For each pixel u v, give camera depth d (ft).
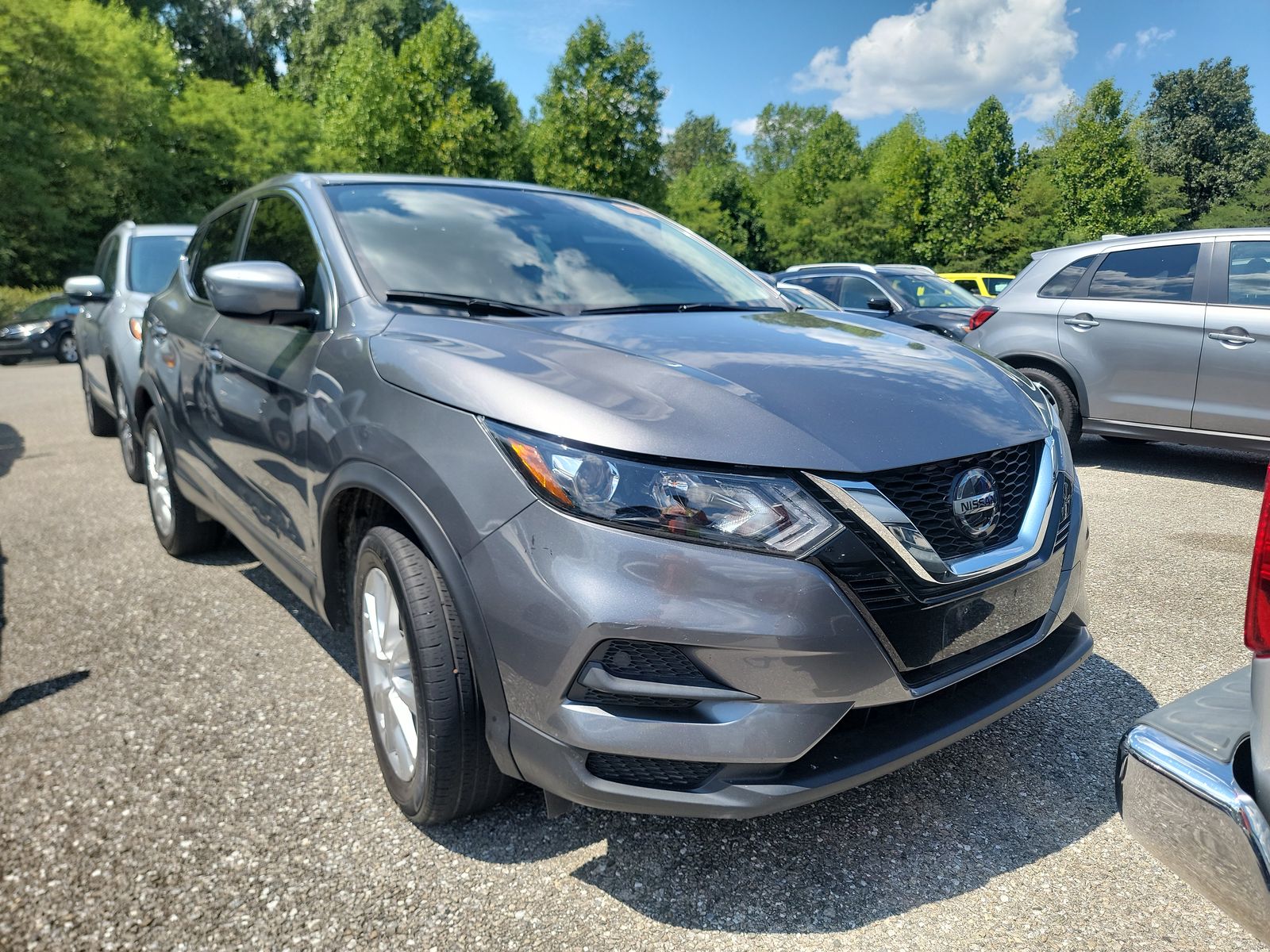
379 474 6.98
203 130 114.62
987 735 8.73
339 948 5.96
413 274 8.65
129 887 6.59
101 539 15.65
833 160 198.70
